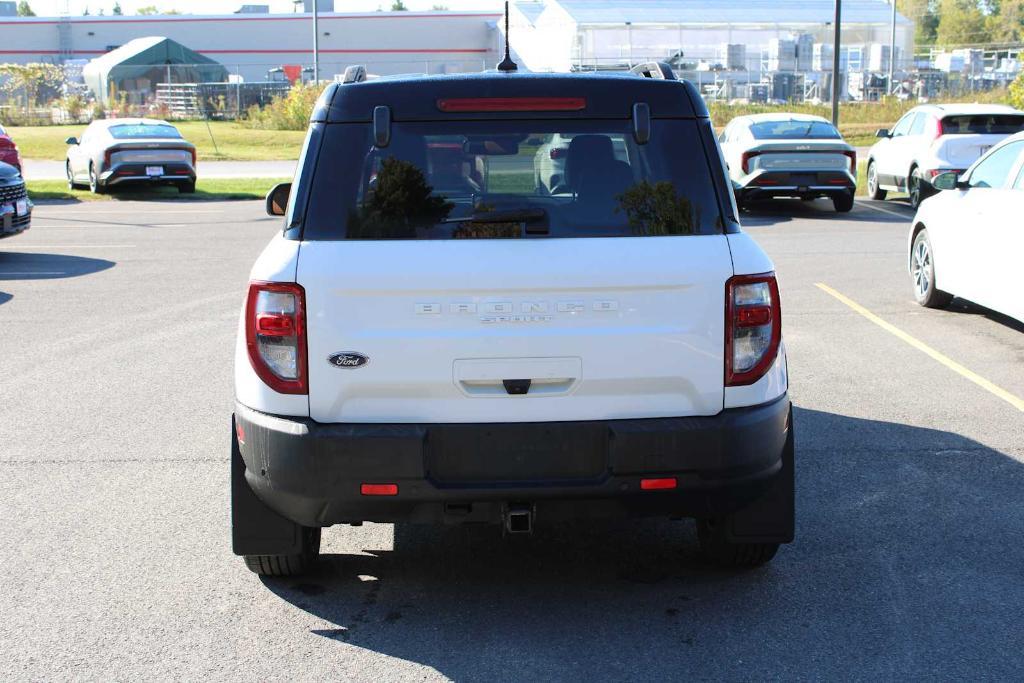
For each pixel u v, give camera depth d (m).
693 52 47.38
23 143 37.53
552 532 5.26
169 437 6.77
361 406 3.89
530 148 4.02
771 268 4.02
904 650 3.98
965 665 3.86
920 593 4.48
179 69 54.50
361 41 66.94
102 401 7.60
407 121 4.01
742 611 4.33
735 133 20.16
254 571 4.57
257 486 4.02
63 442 6.68
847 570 4.72
